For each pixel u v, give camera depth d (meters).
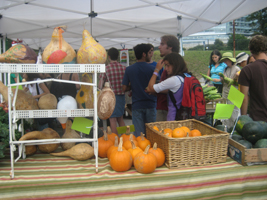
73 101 1.65
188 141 1.58
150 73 3.01
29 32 6.05
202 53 14.16
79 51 1.60
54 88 2.55
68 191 1.38
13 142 1.49
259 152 1.58
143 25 5.63
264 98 2.14
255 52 2.26
